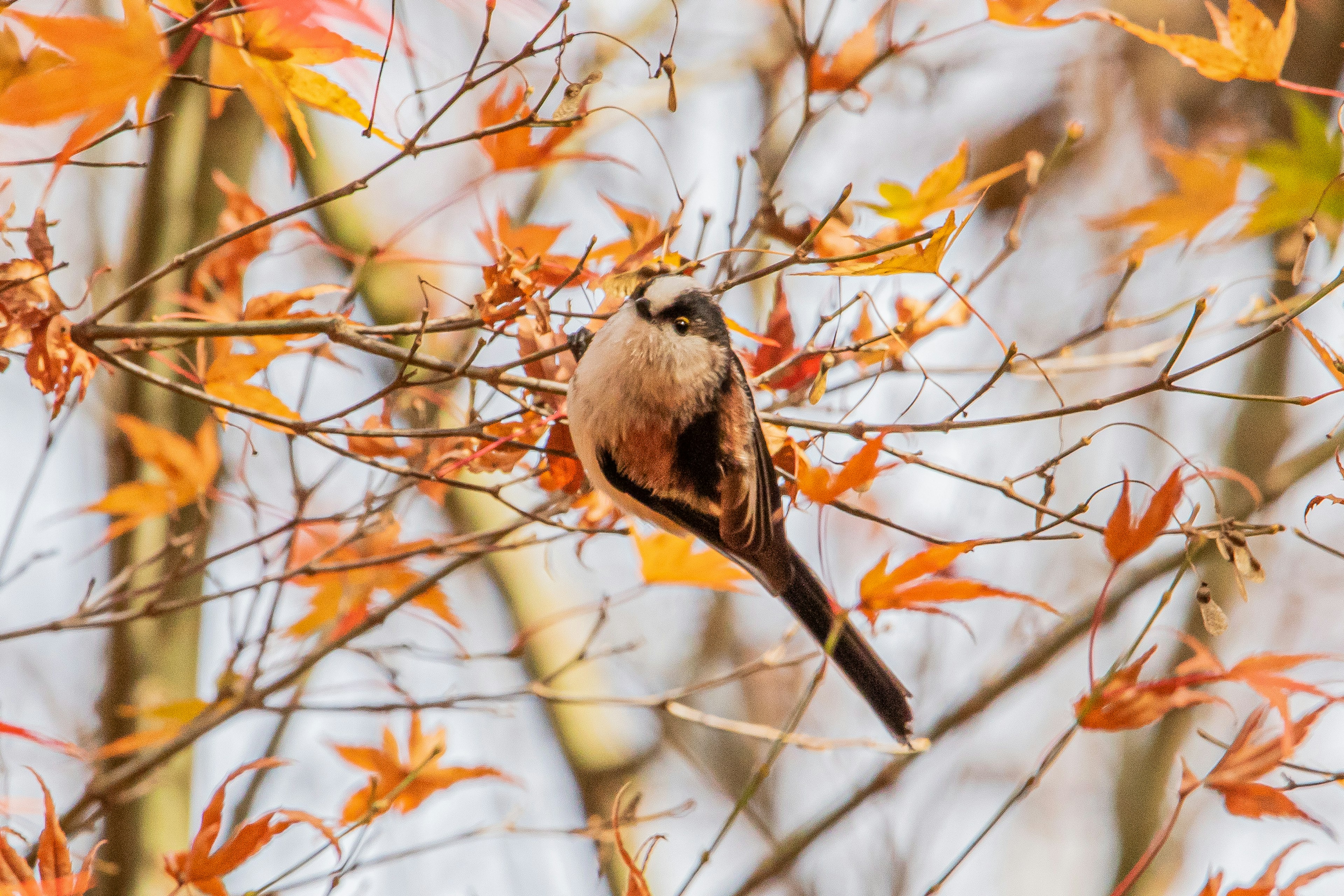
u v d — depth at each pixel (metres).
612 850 8.20
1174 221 7.57
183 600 7.31
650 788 12.34
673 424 6.73
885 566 5.97
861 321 8.03
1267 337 5.94
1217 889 5.64
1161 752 13.39
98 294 10.94
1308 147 7.31
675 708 7.93
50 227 5.91
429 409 8.98
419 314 10.35
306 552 8.65
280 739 10.02
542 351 6.38
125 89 4.70
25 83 4.57
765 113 12.44
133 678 9.66
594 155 6.90
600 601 11.45
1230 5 6.20
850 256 5.94
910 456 6.54
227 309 7.17
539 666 12.02
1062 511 13.94
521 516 7.90
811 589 7.47
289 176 5.79
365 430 6.35
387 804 6.66
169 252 9.89
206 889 5.69
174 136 10.07
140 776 7.75
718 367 6.86
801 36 7.61
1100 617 5.48
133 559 9.95
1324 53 12.36
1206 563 13.45
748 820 14.61
